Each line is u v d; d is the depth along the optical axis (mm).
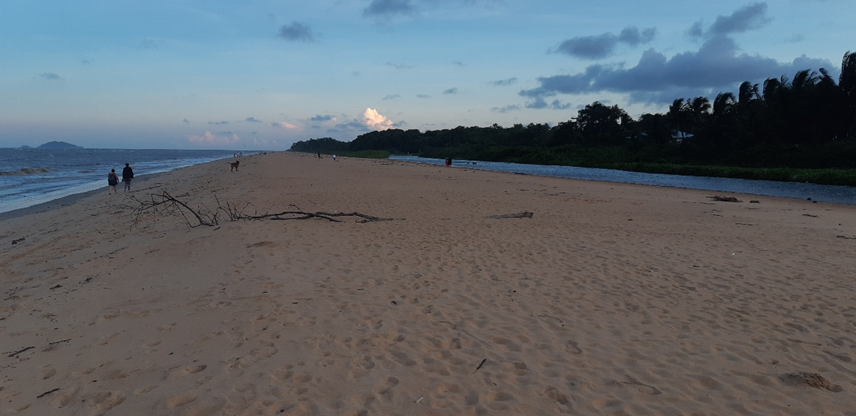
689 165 46656
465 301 5770
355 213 11812
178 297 5855
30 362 4254
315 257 7730
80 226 12891
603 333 4863
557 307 5621
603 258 8094
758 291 6320
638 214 14125
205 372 3902
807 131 46438
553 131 96062
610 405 3488
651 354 4371
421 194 18844
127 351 4391
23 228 13102
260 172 31984
